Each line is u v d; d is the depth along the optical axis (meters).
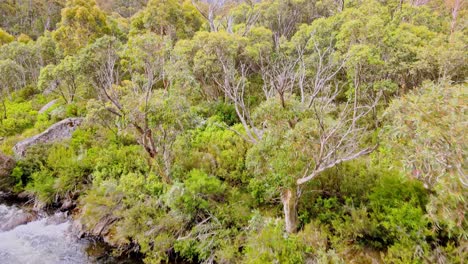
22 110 20.81
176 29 23.09
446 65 10.21
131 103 9.50
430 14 15.75
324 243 7.44
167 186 9.44
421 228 6.62
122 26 29.73
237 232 8.46
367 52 8.63
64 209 11.39
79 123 15.64
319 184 8.62
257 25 21.61
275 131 7.31
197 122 11.12
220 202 9.35
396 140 5.51
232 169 10.62
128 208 9.73
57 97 22.53
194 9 26.33
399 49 10.99
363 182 8.41
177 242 8.56
